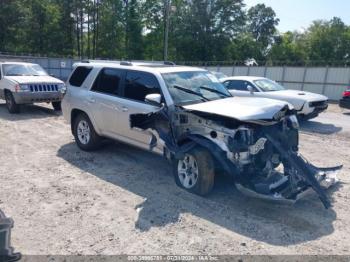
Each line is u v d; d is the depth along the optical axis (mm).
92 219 4195
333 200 4871
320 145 8516
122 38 68000
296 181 4453
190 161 4941
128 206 4574
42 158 6676
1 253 2596
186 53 66625
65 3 65312
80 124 7137
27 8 60156
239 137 4516
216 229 3992
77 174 5797
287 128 5031
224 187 5246
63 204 4602
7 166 6152
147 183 5414
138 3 67000
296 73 27953
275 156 4789
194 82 5852
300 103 11141
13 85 11641
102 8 66875
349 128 11172
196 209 4504
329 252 3562
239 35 69250
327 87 26453
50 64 38875
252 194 4359
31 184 5297
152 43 68062
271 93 11664
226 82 12891
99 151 7180
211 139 4738
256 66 30203
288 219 4270
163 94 5312
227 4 65438
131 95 5953
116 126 6195
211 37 65938
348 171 6277
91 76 6848
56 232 3881
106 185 5316
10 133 8891
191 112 4848
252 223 4148
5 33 57000
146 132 5629
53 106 13000
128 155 6930
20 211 4379
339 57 70062
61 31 65562
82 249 3547
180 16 66688
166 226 4047
